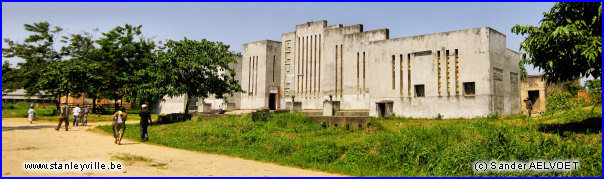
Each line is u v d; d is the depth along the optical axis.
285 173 8.52
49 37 35.12
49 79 30.55
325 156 10.46
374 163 9.80
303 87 33.62
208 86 23.53
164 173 7.86
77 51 35.66
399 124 19.03
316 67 33.00
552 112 17.11
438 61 23.20
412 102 23.81
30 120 22.75
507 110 23.12
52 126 20.94
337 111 27.81
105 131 17.44
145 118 14.02
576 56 10.69
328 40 32.34
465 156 9.14
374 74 25.64
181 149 12.12
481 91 21.42
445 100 22.59
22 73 33.62
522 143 9.69
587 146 9.53
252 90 36.22
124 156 9.80
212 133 14.24
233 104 34.94
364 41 29.70
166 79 21.83
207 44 23.44
